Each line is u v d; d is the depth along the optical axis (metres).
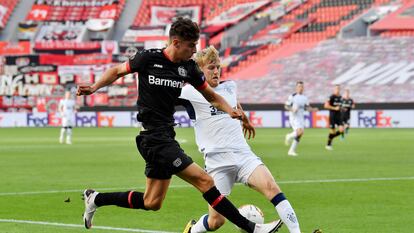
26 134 123.94
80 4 186.88
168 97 23.19
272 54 158.88
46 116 162.62
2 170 57.38
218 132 25.02
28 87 166.38
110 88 161.50
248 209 25.14
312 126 138.88
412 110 128.62
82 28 181.00
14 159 69.19
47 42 173.75
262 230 23.30
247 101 150.88
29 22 183.75
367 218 32.00
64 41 172.88
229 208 23.08
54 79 165.25
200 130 25.36
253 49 161.62
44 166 61.12
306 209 34.88
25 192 42.59
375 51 149.00
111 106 155.88
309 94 145.88
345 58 150.38
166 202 37.59
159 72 22.94
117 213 33.84
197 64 23.80
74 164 63.06
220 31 171.25
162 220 31.88
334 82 145.50
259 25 169.50
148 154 23.25
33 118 162.62
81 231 29.09
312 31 162.12
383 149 79.38
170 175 23.42
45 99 165.00
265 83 152.00
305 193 41.03
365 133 113.94
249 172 24.47
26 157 71.81
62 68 165.25
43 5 187.38
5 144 95.06
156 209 24.23
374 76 143.12
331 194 40.53
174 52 22.88
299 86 72.88
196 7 181.00
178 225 30.56
